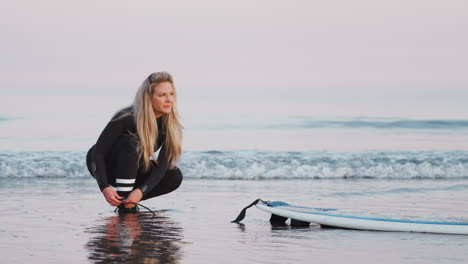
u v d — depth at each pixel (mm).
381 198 6043
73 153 9672
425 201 5781
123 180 4852
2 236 3910
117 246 3623
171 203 5695
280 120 18969
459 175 8438
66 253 3414
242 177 8109
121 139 4828
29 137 14172
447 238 4004
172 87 4852
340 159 9219
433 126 17125
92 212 5000
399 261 3311
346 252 3539
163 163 4984
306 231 4258
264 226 4465
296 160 9102
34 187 6824
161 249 3555
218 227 4383
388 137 14758
